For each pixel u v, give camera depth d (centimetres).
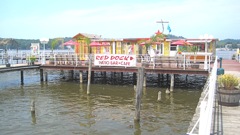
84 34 3362
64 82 2747
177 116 1532
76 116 1552
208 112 496
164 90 2255
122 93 2173
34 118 1516
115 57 2359
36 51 3722
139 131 1295
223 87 1084
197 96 2022
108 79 2884
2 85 2606
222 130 759
